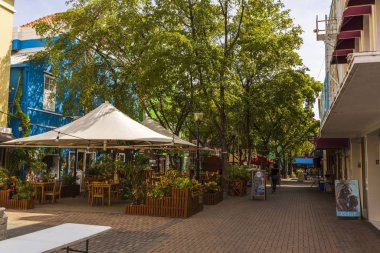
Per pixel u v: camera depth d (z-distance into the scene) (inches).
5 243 198.1
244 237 373.7
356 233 400.5
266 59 944.9
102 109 560.1
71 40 754.2
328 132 569.3
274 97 1029.2
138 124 556.7
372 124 460.1
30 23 968.3
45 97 809.5
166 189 505.0
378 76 238.5
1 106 672.4
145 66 692.7
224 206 643.5
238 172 930.1
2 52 673.6
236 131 1205.1
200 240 354.9
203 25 775.1
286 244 344.8
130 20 752.3
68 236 218.5
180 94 871.7
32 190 547.2
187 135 1467.8
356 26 348.5
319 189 1165.7
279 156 1392.7
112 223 433.1
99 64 790.5
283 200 775.7
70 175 740.7
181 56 683.4
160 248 319.3
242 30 842.2
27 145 552.7
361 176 575.8
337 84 318.3
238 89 913.5
